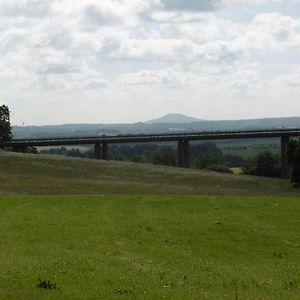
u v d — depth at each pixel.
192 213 47.69
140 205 51.91
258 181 110.56
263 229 40.97
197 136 140.62
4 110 149.25
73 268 24.62
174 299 19.22
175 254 31.98
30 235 35.50
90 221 42.09
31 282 21.00
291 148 107.25
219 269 27.23
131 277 23.02
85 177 100.12
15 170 101.62
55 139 141.50
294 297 20.73
